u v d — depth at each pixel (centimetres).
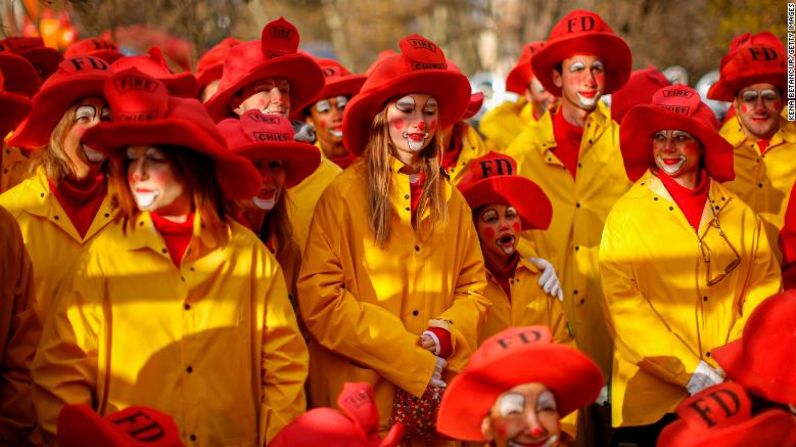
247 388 541
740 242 690
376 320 606
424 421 609
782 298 526
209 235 529
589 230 820
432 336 611
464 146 888
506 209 689
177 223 528
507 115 1098
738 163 856
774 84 850
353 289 622
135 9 1111
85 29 1091
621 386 694
